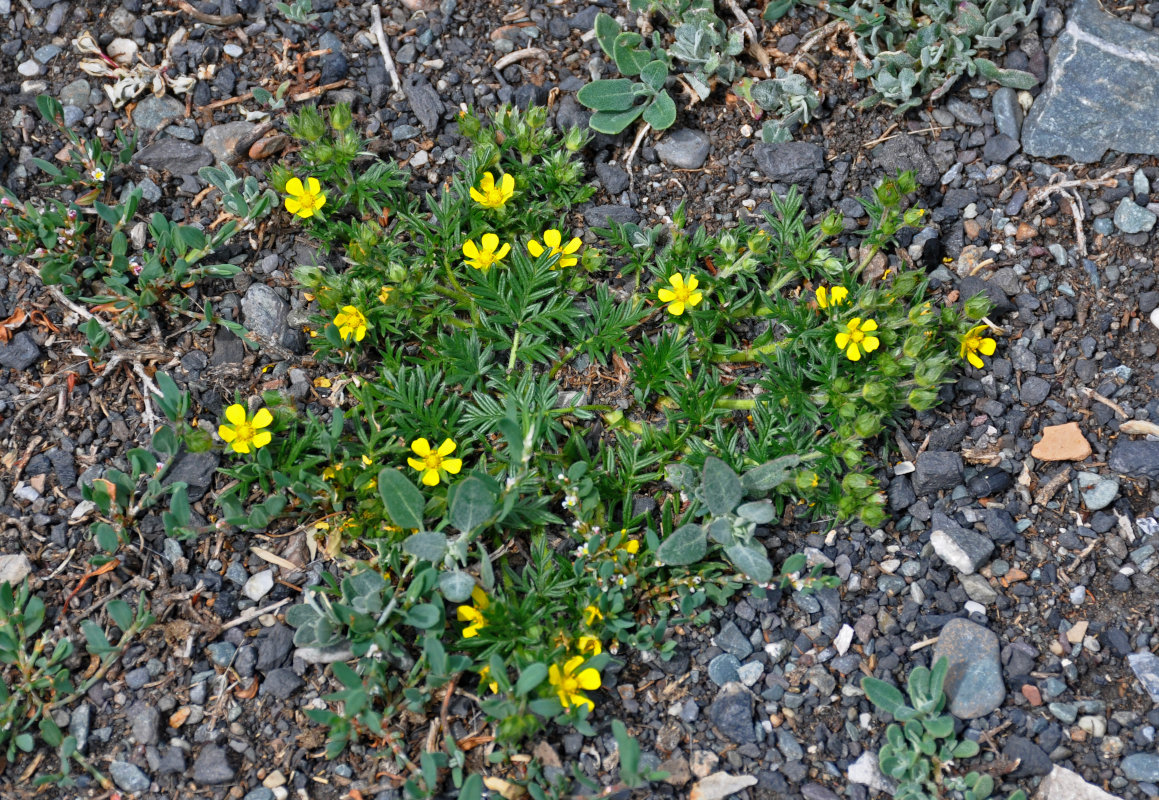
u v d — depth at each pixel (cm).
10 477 53
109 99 57
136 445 53
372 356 54
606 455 53
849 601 52
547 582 51
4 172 56
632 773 48
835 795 50
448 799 49
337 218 56
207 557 52
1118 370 54
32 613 50
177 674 51
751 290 55
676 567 51
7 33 58
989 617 52
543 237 54
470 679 50
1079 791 49
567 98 58
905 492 53
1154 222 56
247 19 58
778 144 57
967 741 49
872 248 54
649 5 58
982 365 53
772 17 58
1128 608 52
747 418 54
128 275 55
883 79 57
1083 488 53
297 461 52
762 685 51
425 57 58
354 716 49
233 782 50
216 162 57
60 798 49
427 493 52
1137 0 58
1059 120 57
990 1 57
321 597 51
